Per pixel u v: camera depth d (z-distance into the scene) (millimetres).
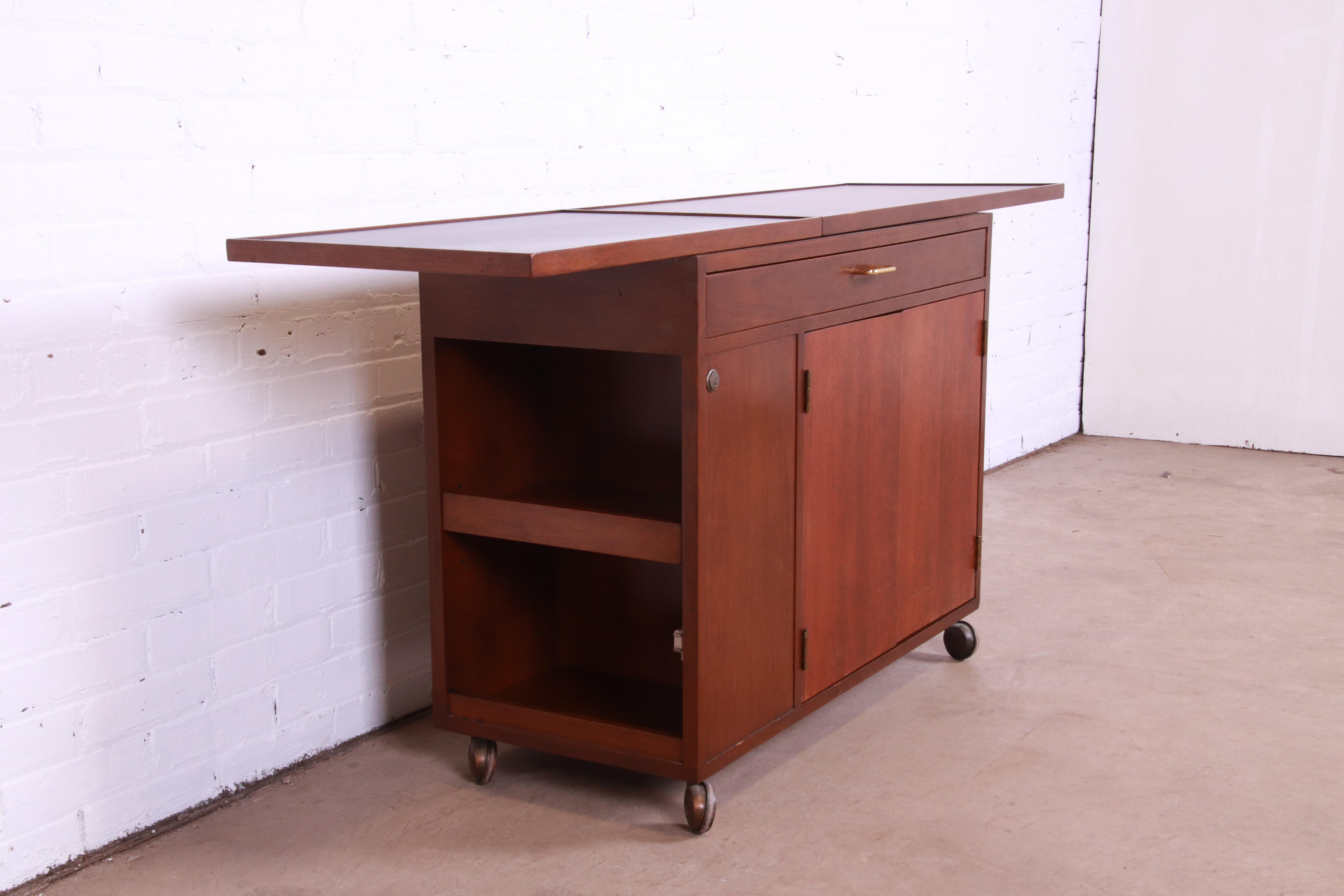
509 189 2549
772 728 2145
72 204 1844
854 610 2334
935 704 2527
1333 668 2666
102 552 1940
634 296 1883
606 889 1872
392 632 2461
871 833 2025
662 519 1985
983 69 4125
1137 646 2814
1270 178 4480
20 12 1754
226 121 2031
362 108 2242
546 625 2420
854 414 2252
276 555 2211
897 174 3797
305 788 2215
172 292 1990
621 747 2051
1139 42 4648
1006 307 4414
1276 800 2109
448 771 2277
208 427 2070
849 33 3506
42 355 1832
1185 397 4773
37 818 1904
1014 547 3545
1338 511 3842
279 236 1932
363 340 2320
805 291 2074
